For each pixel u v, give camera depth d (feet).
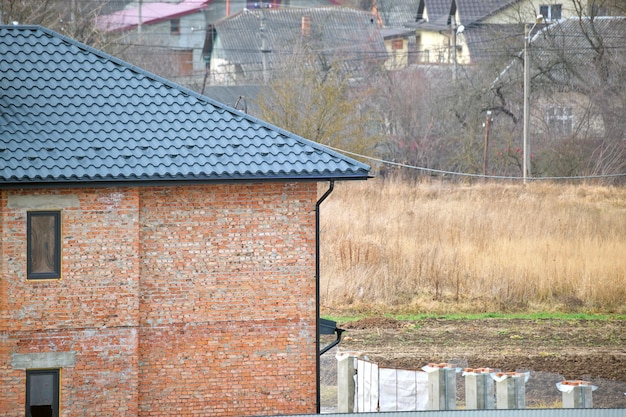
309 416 206.69
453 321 382.63
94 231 222.28
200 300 230.89
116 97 237.45
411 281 413.39
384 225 462.60
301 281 234.58
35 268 220.84
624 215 483.10
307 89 609.01
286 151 231.91
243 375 232.94
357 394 261.24
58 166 216.54
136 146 226.17
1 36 244.63
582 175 650.43
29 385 222.07
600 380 305.73
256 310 233.14
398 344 349.41
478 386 234.38
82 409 222.69
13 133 221.66
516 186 565.12
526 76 588.91
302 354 234.79
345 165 230.07
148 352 229.04
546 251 428.56
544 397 285.23
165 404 230.07
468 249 430.61
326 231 453.17
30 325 219.61
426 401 249.34
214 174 222.89
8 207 217.36
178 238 229.45
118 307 223.51
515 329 370.73
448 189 548.31
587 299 403.34
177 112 237.66
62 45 246.88
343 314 390.01
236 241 231.71
